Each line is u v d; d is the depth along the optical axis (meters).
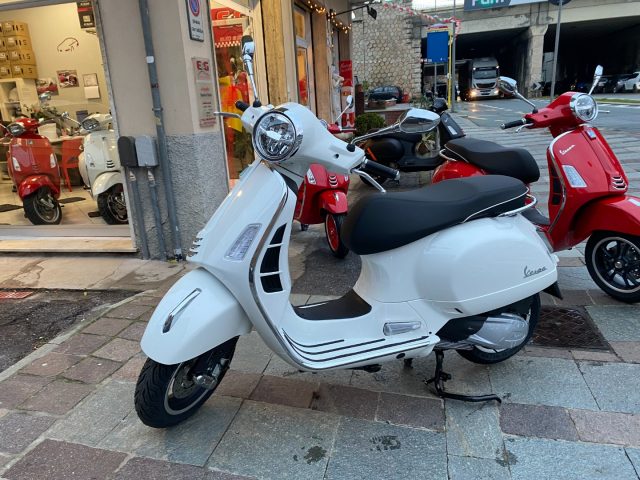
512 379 2.93
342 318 2.63
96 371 3.22
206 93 5.11
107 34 4.80
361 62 33.22
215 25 6.11
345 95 14.92
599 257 3.78
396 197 2.56
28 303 4.44
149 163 4.95
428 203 2.53
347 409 2.74
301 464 2.37
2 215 6.13
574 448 2.37
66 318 4.13
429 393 2.85
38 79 5.75
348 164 2.46
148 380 2.37
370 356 2.47
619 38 42.38
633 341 3.23
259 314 2.36
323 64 11.41
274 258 2.44
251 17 7.29
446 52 17.78
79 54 5.53
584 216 3.66
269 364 3.20
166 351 2.24
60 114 5.77
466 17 36.16
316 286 4.44
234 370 3.14
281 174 2.49
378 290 2.63
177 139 4.94
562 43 49.84
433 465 2.32
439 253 2.50
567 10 35.22
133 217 5.28
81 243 5.72
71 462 2.43
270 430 2.60
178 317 2.29
